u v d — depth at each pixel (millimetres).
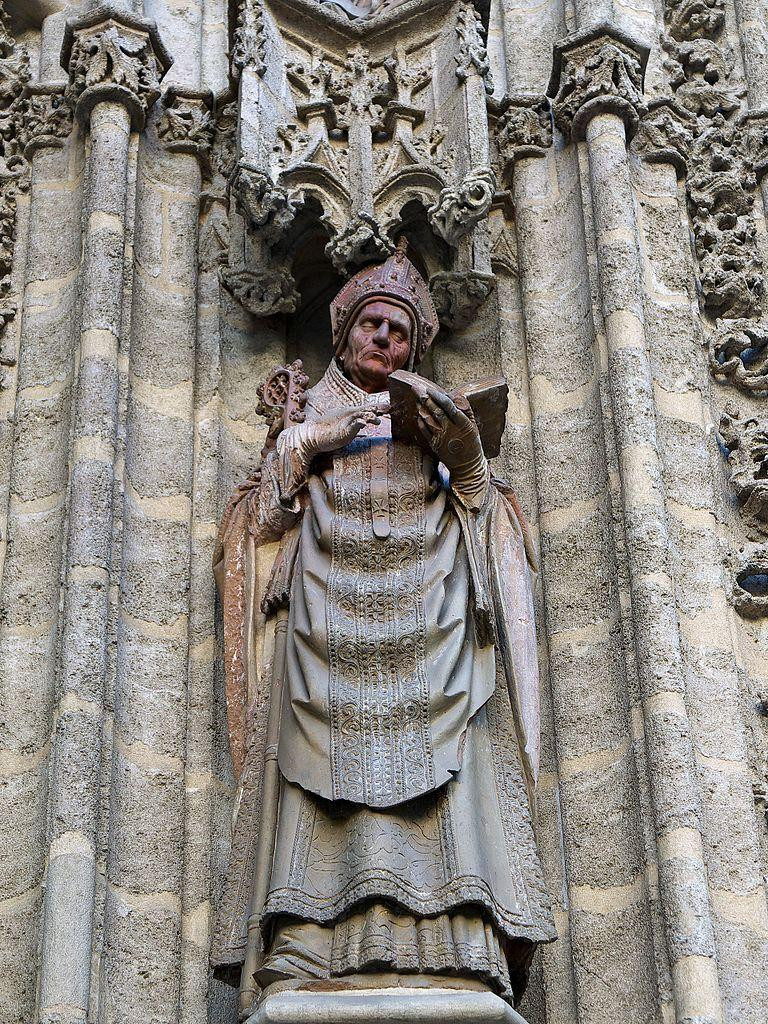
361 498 10867
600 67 12906
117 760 10938
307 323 13094
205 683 11445
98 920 10320
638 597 11133
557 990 10750
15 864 10680
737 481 12141
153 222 12812
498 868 10203
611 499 11586
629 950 10562
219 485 12109
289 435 11242
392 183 12578
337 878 9992
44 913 10180
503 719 10789
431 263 12672
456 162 12562
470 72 12695
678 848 10398
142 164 12922
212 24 14023
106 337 11852
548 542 11852
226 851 11070
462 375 12734
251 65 12633
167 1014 10445
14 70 13391
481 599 10703
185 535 11805
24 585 11523
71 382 11969
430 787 10047
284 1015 9500
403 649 10375
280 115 12695
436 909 9852
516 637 10992
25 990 10305
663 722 10742
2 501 11852
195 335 12539
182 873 10836
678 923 10219
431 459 11086
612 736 11133
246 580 11273
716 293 12828
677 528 11750
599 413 12000
